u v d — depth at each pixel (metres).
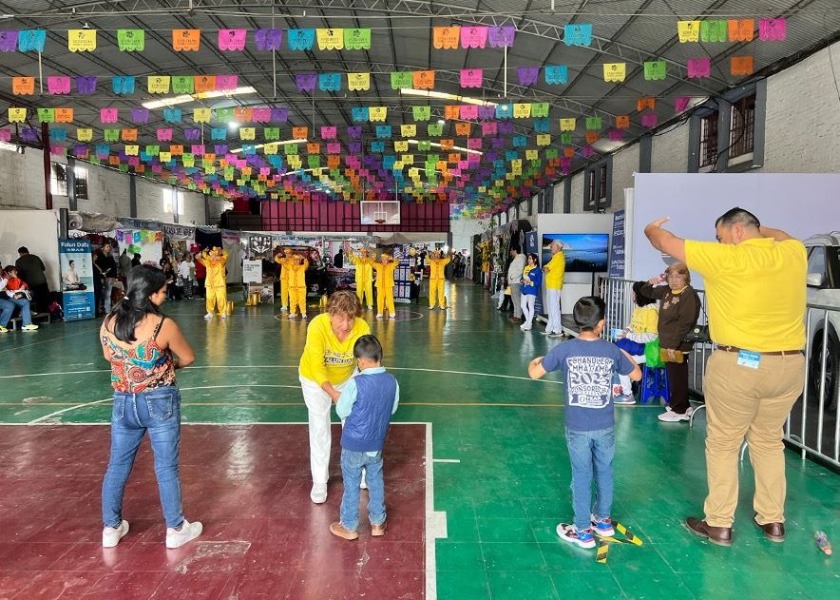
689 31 6.80
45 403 5.97
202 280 19.95
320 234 31.78
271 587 2.69
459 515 3.44
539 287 11.80
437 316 14.27
